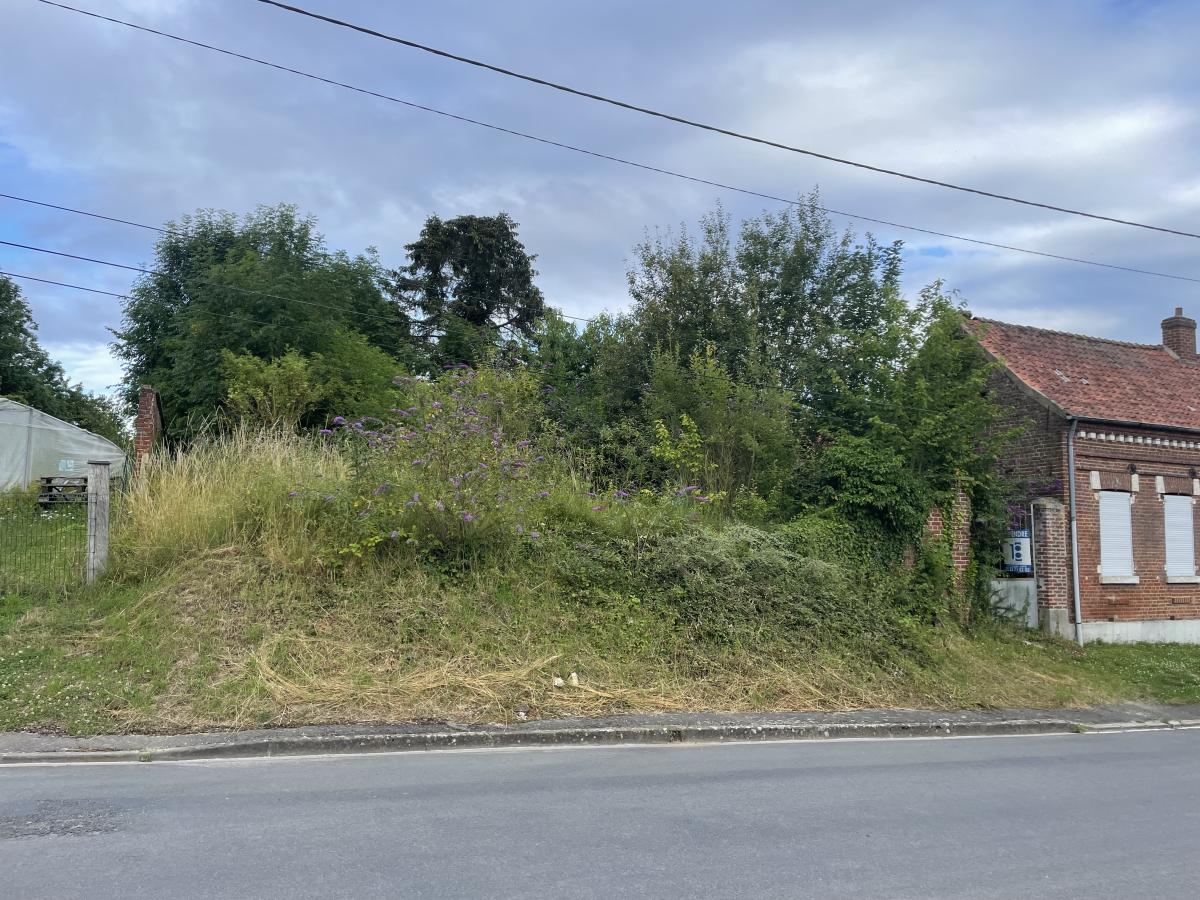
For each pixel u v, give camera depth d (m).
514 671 10.28
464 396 14.18
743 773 7.72
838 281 21.31
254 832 5.55
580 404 21.28
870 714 10.95
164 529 11.64
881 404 15.84
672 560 12.67
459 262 37.47
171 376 24.16
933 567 15.05
